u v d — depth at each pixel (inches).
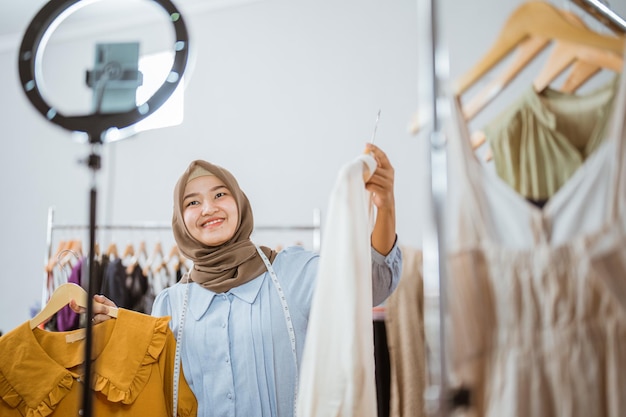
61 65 133.6
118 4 123.6
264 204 111.6
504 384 37.6
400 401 72.0
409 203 98.3
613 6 82.7
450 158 40.8
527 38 40.6
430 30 37.2
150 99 45.2
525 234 38.9
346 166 47.4
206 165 68.0
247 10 119.5
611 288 37.1
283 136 112.0
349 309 43.7
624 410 35.8
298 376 60.5
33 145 134.8
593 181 38.3
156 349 59.8
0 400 57.1
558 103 43.2
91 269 42.4
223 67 119.6
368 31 107.5
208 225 66.5
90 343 42.1
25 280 130.0
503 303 38.5
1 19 129.1
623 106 37.6
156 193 121.3
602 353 36.7
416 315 73.5
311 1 113.7
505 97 84.0
